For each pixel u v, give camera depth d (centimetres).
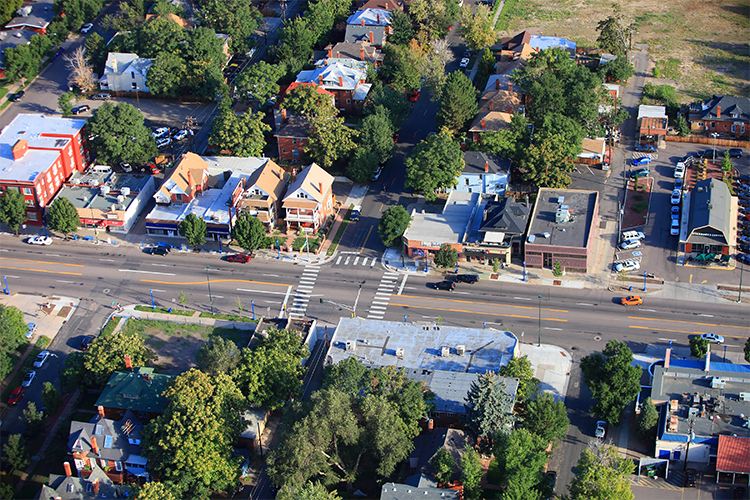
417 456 14775
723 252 19862
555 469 15012
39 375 17500
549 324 18350
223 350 16138
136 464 14912
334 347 17138
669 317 18412
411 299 19225
